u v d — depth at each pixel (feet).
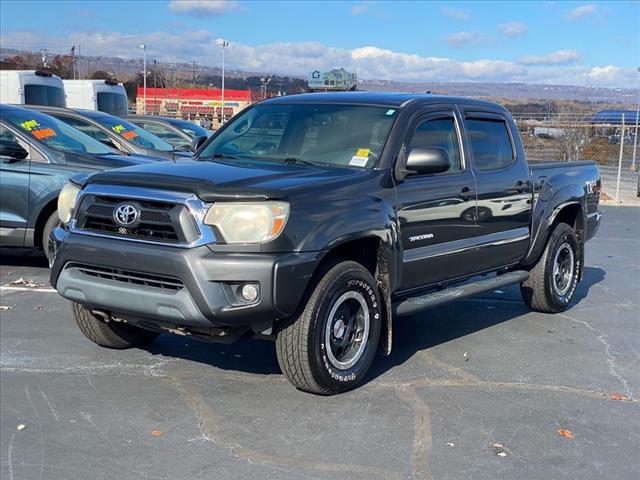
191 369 18.62
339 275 16.31
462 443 14.70
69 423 15.30
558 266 25.40
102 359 19.26
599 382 18.57
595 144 83.46
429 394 17.31
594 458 14.24
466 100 21.80
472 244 20.81
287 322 16.05
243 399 16.69
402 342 21.58
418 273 18.95
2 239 28.78
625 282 31.73
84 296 16.44
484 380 18.43
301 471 13.38
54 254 17.11
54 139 29.96
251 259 14.94
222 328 15.85
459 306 26.35
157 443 14.43
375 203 17.30
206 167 17.46
